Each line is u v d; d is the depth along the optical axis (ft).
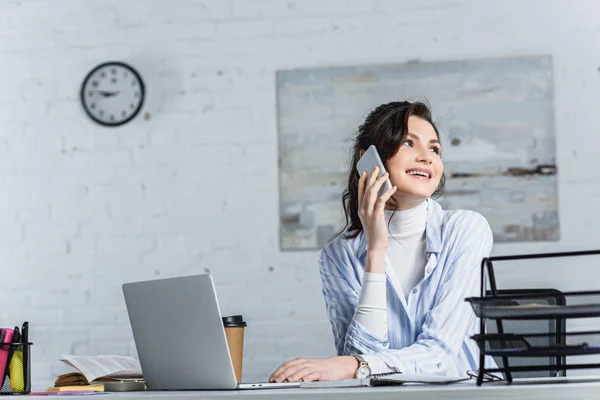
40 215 12.76
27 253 12.72
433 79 12.18
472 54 12.17
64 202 12.75
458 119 12.07
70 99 12.92
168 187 12.60
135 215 12.62
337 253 6.57
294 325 12.12
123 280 12.52
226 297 12.29
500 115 12.03
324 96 12.38
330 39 12.47
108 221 12.66
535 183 11.88
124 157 12.73
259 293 12.25
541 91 12.01
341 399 3.86
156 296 5.02
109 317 12.48
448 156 12.02
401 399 3.82
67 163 12.82
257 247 12.34
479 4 12.23
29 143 12.90
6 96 13.00
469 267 6.09
